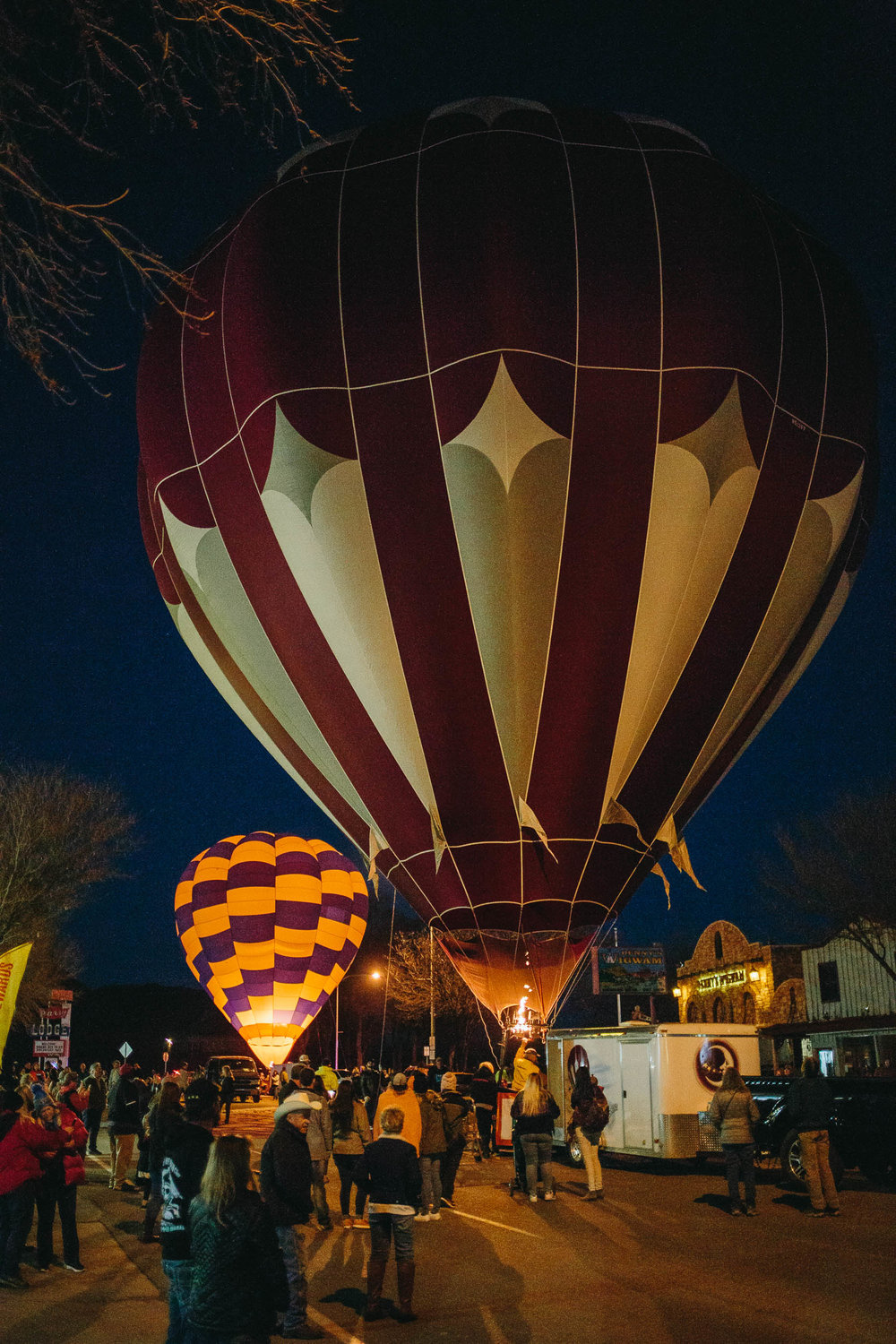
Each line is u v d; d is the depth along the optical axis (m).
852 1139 15.41
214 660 21.61
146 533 22.61
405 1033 72.25
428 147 18.75
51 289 4.95
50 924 38.84
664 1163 18.44
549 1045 19.12
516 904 18.56
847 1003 38.50
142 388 20.70
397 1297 8.98
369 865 20.33
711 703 19.09
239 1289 5.16
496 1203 13.98
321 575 18.64
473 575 17.97
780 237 19.58
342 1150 12.95
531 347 17.56
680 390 17.88
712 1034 16.69
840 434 19.56
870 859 31.27
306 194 18.88
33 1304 8.99
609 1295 8.88
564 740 18.28
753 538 18.78
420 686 18.34
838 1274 9.51
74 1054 72.88
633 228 18.12
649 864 19.41
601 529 17.84
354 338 17.98
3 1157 9.71
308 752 20.45
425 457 17.84
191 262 20.48
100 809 35.69
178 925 43.59
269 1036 41.34
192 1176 6.05
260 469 18.70
